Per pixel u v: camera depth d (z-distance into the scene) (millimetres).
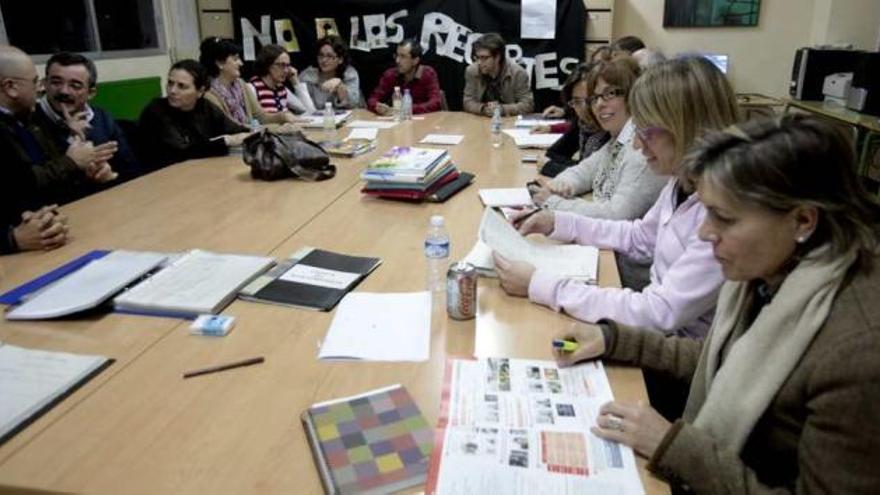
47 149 2789
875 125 3668
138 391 1092
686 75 1346
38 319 1352
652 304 1291
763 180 843
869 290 825
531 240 1803
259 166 2592
